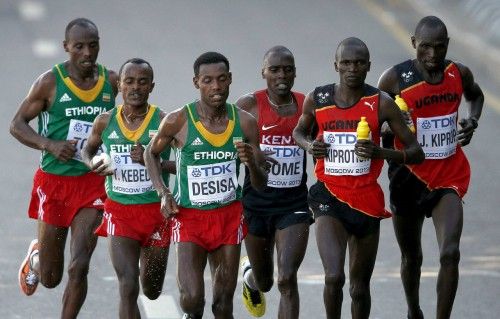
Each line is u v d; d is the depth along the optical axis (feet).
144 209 99.71
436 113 104.22
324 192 99.35
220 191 94.89
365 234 99.60
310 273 130.72
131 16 319.88
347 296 122.83
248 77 247.09
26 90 238.07
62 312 103.19
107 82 105.91
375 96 97.45
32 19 313.32
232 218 95.91
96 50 104.12
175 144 95.14
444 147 104.32
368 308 101.86
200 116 94.07
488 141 203.00
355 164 97.91
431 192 104.88
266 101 104.12
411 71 103.96
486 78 258.78
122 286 97.14
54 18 315.17
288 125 103.45
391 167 106.11
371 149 95.96
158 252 101.71
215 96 92.58
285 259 101.04
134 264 98.27
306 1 349.20
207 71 92.38
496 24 281.95
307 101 99.25
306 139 99.91
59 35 293.43
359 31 305.73
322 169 99.60
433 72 103.96
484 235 146.30
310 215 104.01
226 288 95.91
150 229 100.01
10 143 197.36
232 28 306.35
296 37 296.92
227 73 92.79
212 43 285.64
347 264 136.77
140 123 99.25
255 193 104.53
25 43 283.79
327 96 98.22
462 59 278.46
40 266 108.88
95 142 101.19
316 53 277.44
